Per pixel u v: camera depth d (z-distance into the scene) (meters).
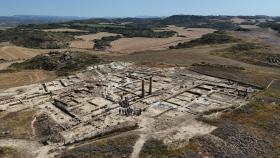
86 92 56.62
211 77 65.12
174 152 33.00
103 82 63.06
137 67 75.75
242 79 61.97
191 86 58.38
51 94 55.62
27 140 37.56
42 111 47.25
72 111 46.78
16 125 42.03
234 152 33.53
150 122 41.78
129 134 37.78
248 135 37.16
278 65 77.19
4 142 36.91
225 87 57.41
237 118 42.31
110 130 38.78
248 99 50.50
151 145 34.62
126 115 44.50
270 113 44.06
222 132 37.91
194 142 35.25
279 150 34.53
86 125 41.59
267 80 61.34
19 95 55.25
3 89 60.00
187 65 76.56
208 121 41.41
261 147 34.88
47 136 38.56
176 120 42.34
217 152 33.34
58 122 42.81
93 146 34.50
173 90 56.12
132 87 58.91
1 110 47.56
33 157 33.31
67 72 74.88
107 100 51.75
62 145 35.81
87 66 78.19
